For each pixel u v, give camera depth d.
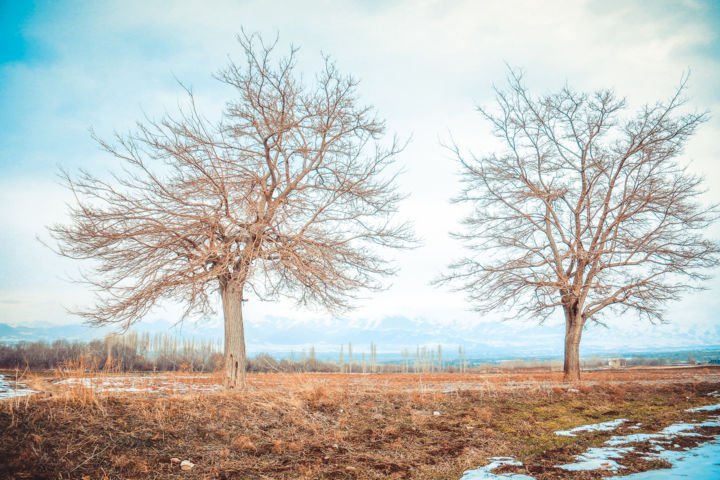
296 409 10.75
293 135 14.83
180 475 6.75
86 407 8.64
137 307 12.21
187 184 13.52
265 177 14.14
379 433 9.68
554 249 22.17
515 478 7.10
